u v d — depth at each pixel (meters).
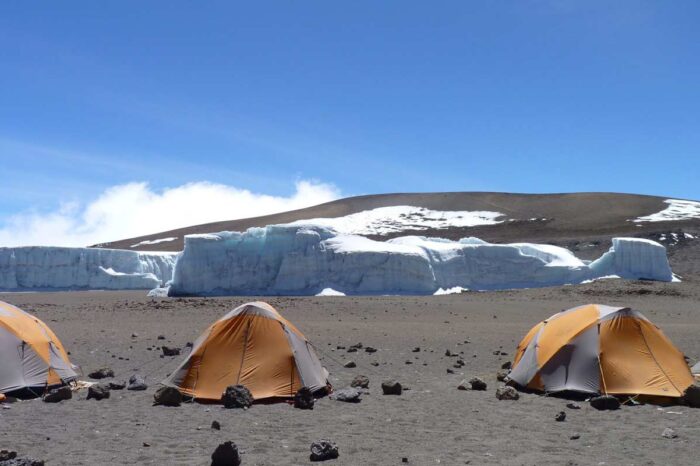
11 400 12.08
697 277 60.84
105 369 15.29
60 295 58.97
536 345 13.83
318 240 53.06
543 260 56.72
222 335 12.88
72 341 22.53
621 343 12.81
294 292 51.44
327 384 13.53
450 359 18.92
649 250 57.72
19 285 69.38
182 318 33.53
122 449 8.95
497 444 9.34
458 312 37.84
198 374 12.56
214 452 8.09
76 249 72.50
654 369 12.56
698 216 99.81
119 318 33.56
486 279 54.94
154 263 80.69
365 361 18.36
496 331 27.20
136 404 12.05
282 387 12.48
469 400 12.70
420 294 50.28
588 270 56.53
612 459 8.53
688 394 11.95
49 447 9.05
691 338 23.89
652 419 10.95
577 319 13.49
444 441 9.52
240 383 12.37
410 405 12.18
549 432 10.07
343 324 29.97
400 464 8.29
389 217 125.38
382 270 50.62
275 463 8.32
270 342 12.84
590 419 10.98
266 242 53.88
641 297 47.22
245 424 10.51
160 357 18.66
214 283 53.53
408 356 19.48
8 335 12.98
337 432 10.04
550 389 13.02
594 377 12.62
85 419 10.80
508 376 14.51
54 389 12.81
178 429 10.13
